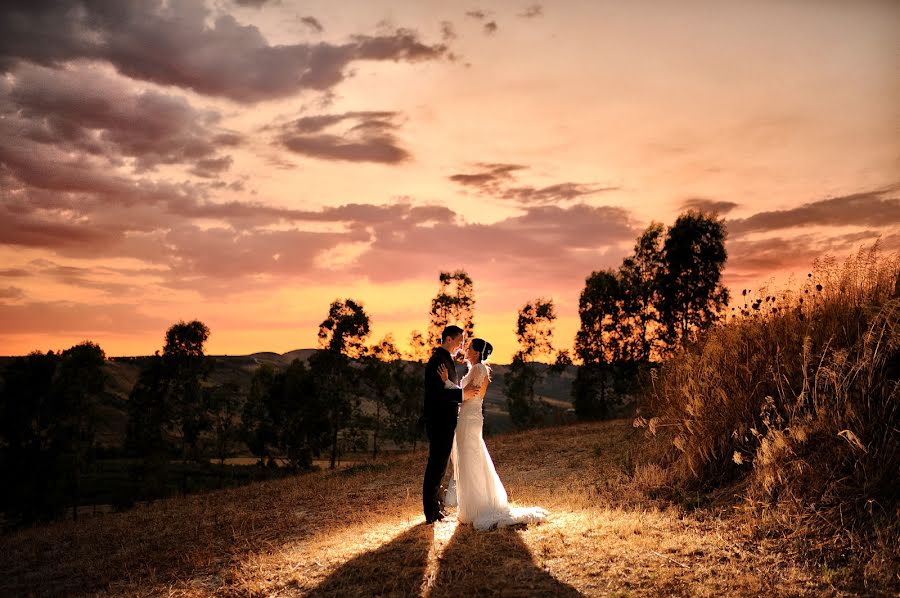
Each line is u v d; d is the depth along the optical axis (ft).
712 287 111.04
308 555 21.80
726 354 29.14
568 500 26.32
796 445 22.22
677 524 20.98
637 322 120.57
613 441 41.29
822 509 19.57
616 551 18.66
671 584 16.08
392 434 167.94
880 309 23.80
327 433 168.96
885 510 18.47
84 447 143.95
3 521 132.16
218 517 33.94
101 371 147.13
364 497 35.40
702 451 26.07
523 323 145.48
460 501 23.31
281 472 174.70
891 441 20.39
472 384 23.61
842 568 16.17
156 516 39.04
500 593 16.35
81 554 29.91
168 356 170.60
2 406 130.31
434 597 16.53
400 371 169.27
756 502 21.29
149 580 21.91
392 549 21.02
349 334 167.32
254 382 185.16
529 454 44.06
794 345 26.53
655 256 119.34
